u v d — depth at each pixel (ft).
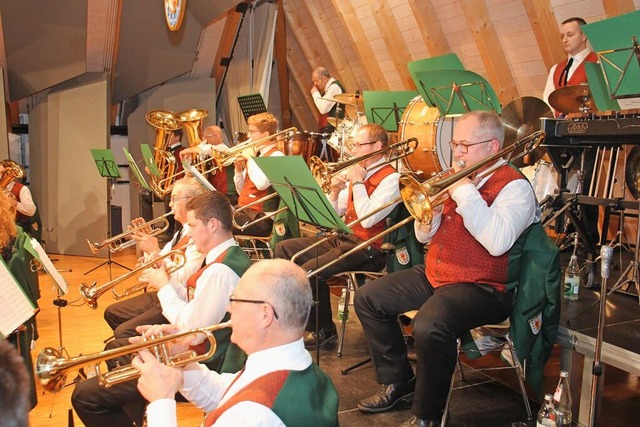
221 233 8.42
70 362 5.70
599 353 7.36
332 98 22.17
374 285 9.87
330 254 12.01
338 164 11.93
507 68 17.58
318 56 26.50
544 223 11.87
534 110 13.65
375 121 17.43
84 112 25.21
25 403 3.01
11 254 10.78
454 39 18.63
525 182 9.09
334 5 21.57
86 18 24.36
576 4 14.66
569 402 8.95
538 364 9.22
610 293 11.34
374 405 9.76
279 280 5.22
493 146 9.17
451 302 8.77
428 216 8.66
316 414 4.91
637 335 9.16
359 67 24.14
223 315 8.06
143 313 10.69
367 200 11.60
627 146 13.67
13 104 27.84
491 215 8.61
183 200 10.94
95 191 25.20
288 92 29.32
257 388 4.94
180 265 9.99
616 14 13.80
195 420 10.22
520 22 16.25
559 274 9.08
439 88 14.19
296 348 5.23
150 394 5.36
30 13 23.71
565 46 14.42
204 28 25.90
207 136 22.80
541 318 9.12
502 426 9.27
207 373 6.31
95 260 24.38
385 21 20.07
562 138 11.50
